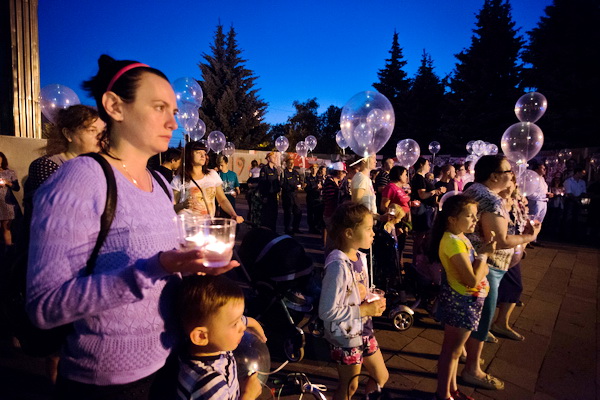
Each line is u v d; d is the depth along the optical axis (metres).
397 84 34.53
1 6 6.12
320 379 2.84
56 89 3.82
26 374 2.69
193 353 1.21
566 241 8.73
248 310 2.98
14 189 5.22
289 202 8.85
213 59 32.06
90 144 2.19
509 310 3.68
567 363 3.22
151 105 1.04
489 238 2.61
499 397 2.71
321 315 1.97
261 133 33.09
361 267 2.18
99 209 0.94
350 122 4.60
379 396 2.05
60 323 0.88
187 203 3.04
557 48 20.09
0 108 6.42
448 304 2.40
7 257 1.82
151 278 0.90
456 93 27.73
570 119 19.33
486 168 2.77
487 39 26.48
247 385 1.48
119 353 0.99
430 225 5.24
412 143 7.55
